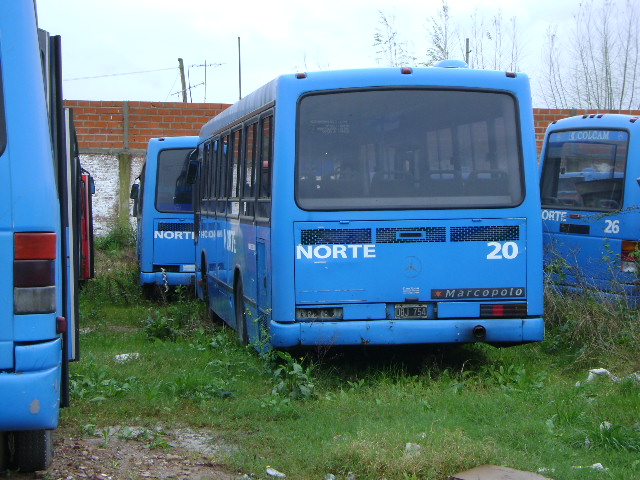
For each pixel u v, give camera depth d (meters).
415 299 8.32
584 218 12.30
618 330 9.85
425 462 5.56
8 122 4.75
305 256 8.23
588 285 11.09
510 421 6.85
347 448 5.83
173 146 16.69
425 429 6.38
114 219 21.83
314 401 7.71
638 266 10.95
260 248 8.97
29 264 4.75
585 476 5.54
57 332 4.96
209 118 22.00
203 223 13.98
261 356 8.61
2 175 4.73
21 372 4.72
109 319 14.10
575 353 9.67
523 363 9.38
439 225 8.37
